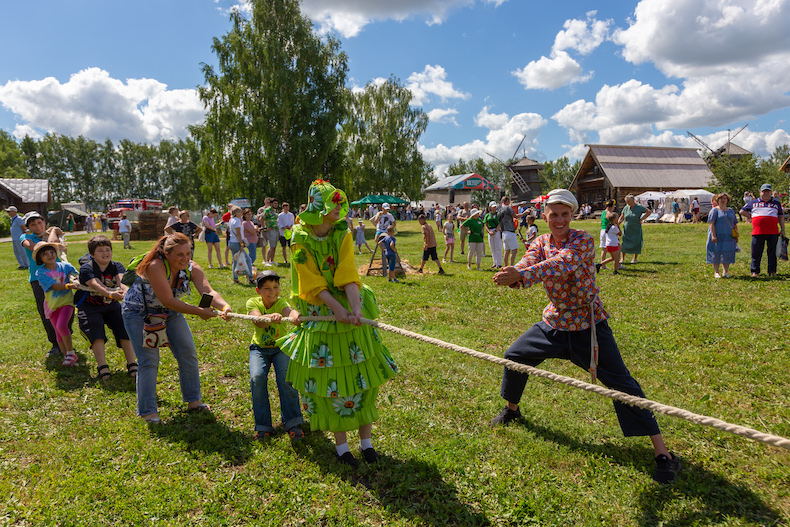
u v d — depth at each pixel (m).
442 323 7.23
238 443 3.77
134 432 3.89
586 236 3.40
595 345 3.33
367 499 3.11
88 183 93.75
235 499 3.09
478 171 95.50
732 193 30.62
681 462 3.44
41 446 3.70
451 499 3.09
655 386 4.80
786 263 12.08
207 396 4.63
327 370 3.26
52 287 5.20
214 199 32.22
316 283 3.22
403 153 45.00
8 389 4.75
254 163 31.59
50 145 90.50
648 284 10.17
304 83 32.28
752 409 4.27
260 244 13.41
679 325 6.86
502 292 9.65
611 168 45.00
